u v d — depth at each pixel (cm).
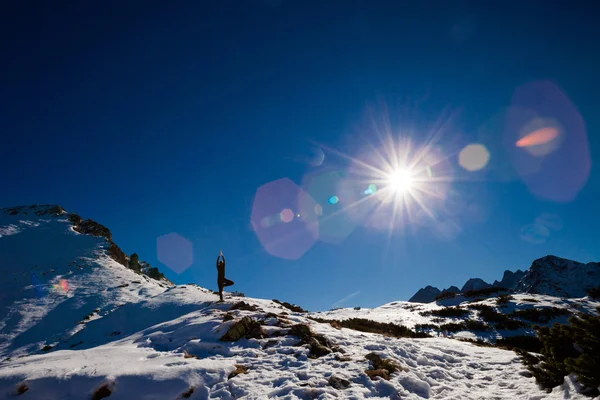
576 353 823
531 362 1081
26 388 676
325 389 752
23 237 4869
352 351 1096
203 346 1094
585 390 700
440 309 3578
